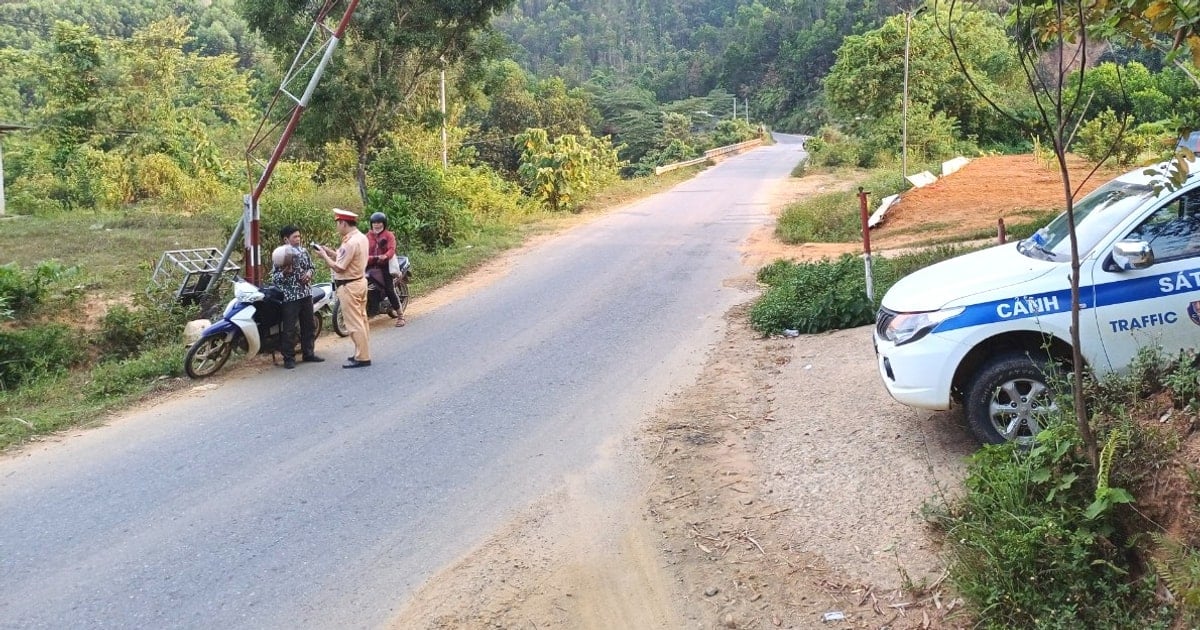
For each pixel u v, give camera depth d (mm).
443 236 18328
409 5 18812
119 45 33031
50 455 6918
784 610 4195
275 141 32094
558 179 26750
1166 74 28031
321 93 18234
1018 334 5297
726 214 24094
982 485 4508
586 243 18984
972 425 5359
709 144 71562
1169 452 3898
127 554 5070
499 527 5273
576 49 127062
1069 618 3648
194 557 5004
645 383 8125
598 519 5309
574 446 6555
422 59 19719
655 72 133000
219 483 6117
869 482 5316
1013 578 3879
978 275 5629
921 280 5980
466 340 10352
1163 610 3535
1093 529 3947
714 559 4719
